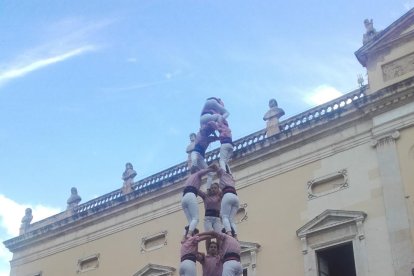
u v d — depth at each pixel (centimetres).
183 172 2862
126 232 2978
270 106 2738
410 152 2205
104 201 3192
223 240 1288
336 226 2230
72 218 3250
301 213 2373
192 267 1267
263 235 2438
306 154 2486
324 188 2375
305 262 2252
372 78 2430
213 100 1541
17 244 3478
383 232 2120
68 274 3112
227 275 1225
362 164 2306
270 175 2553
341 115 2431
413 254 2016
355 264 2120
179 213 2802
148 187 2964
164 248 2761
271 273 2330
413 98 2273
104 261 2988
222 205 1343
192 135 2969
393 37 2422
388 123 2300
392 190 2173
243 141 2728
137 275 2753
